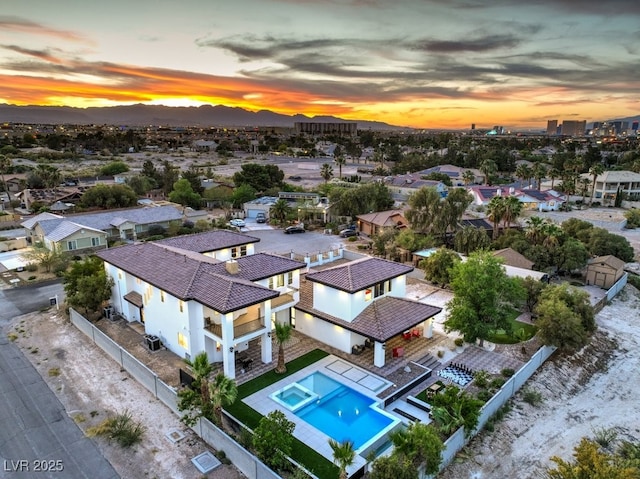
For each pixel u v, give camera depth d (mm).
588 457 20234
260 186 108875
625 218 90750
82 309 42188
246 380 31344
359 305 35219
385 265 38938
